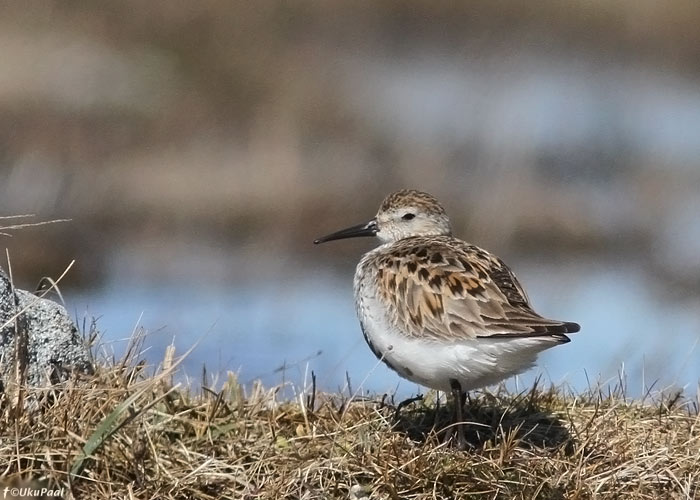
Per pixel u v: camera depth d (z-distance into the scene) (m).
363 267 8.44
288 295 15.70
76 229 17.97
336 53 30.09
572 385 9.29
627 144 24.67
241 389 8.17
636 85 30.14
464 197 20.48
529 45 32.91
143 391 6.85
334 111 24.11
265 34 29.67
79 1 28.28
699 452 7.48
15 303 7.32
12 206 18.55
